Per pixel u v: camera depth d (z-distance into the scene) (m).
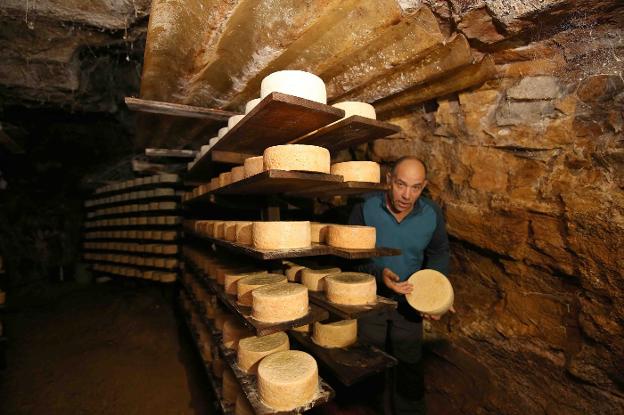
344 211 3.39
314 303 1.79
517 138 1.94
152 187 5.10
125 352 3.40
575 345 1.79
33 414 2.47
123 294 5.14
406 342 2.34
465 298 2.46
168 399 2.64
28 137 4.70
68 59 3.12
